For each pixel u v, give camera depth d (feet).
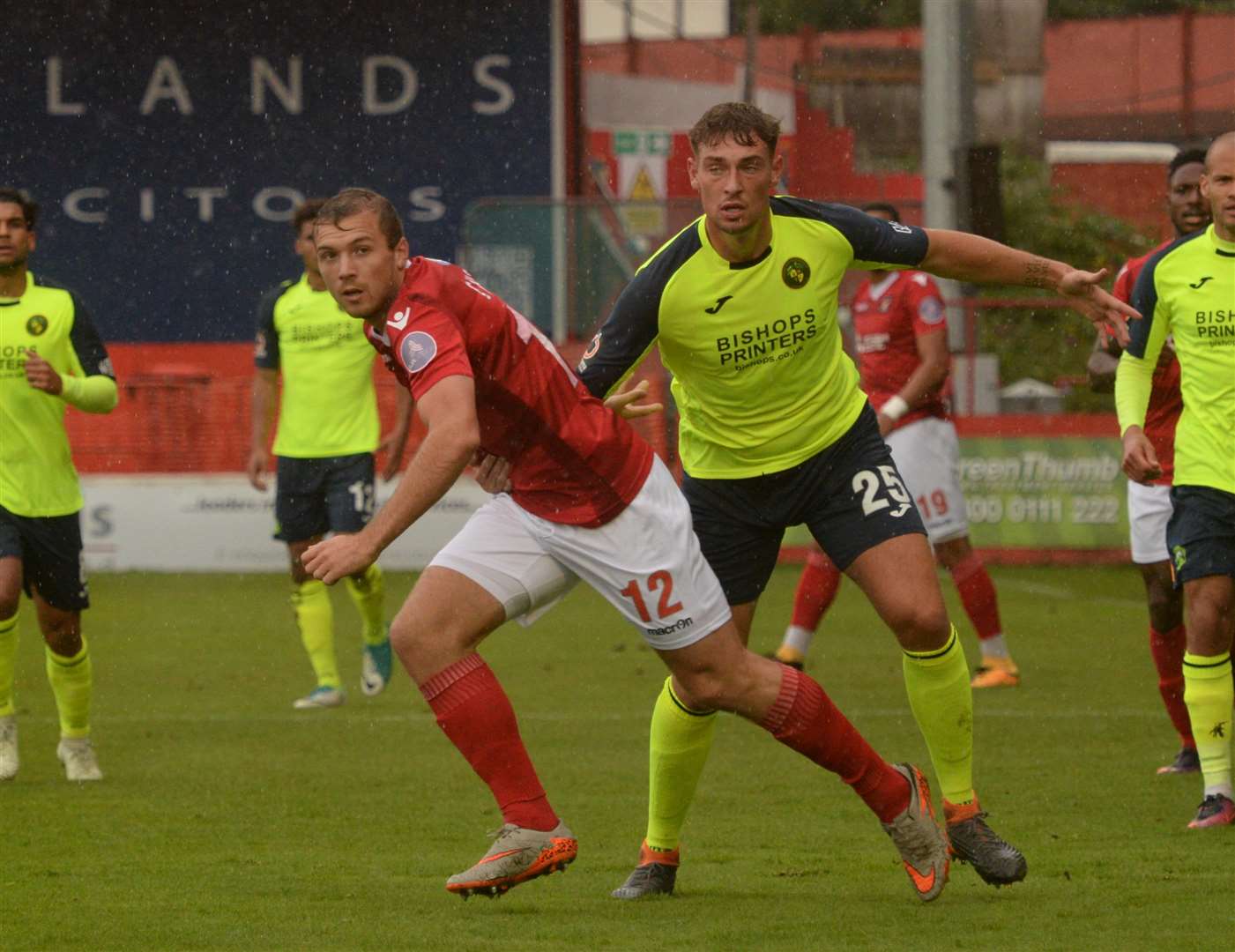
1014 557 173.99
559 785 71.97
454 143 221.46
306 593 96.58
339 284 46.06
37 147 220.43
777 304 51.06
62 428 73.72
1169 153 279.69
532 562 48.08
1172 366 74.33
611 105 252.62
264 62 220.64
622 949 45.01
